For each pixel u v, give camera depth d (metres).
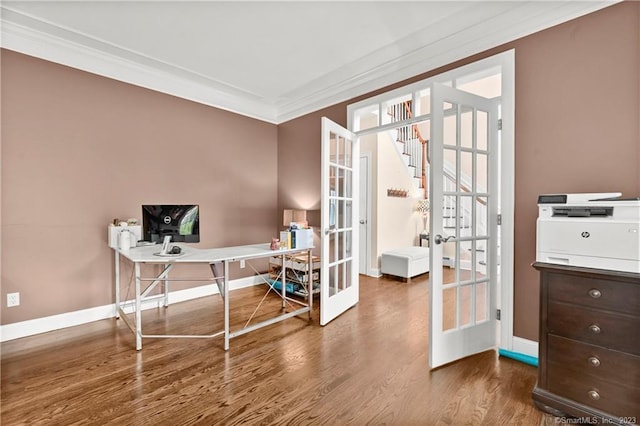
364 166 5.22
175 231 2.73
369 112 3.58
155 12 2.41
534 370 2.17
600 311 1.58
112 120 3.19
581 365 1.63
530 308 2.27
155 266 3.54
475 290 2.42
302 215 3.87
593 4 1.99
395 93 3.12
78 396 1.86
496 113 2.46
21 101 2.68
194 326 2.96
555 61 2.15
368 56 3.09
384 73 3.20
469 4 2.28
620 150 1.91
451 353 2.27
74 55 2.93
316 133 4.16
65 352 2.42
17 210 2.68
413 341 2.63
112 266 3.20
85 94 3.02
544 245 1.78
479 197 2.45
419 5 2.30
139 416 1.68
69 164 2.94
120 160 3.25
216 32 2.69
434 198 2.18
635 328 1.48
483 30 2.45
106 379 2.04
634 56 1.86
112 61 3.14
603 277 1.55
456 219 2.33
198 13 2.42
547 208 1.80
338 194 3.25
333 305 3.13
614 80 1.93
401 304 3.62
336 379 2.05
